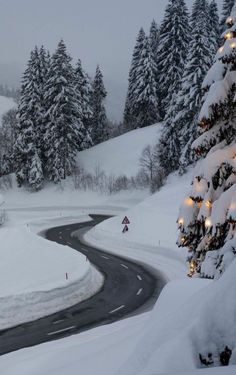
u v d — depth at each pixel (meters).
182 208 14.55
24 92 67.44
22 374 8.95
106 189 68.06
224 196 12.26
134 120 87.38
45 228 51.34
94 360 7.34
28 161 68.56
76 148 75.38
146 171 67.75
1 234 35.00
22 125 67.81
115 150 75.75
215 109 12.85
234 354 3.47
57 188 69.38
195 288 6.57
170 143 57.06
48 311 19.09
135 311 18.91
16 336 15.71
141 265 29.22
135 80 86.75
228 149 13.12
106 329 12.88
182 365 3.55
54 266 25.86
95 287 23.69
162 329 4.32
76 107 67.94
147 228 39.94
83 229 49.84
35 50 68.69
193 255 14.84
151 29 89.56
